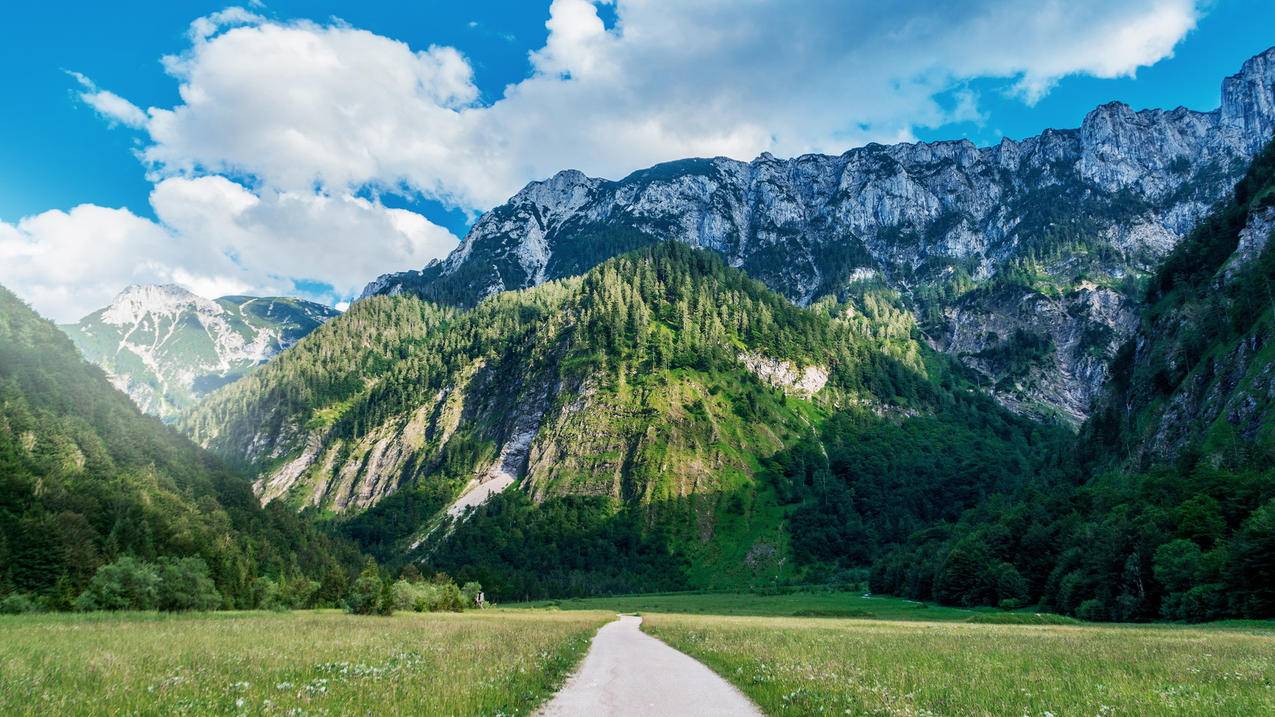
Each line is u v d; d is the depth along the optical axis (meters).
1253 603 72.69
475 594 148.88
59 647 32.09
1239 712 18.47
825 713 18.31
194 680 21.53
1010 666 30.34
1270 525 72.81
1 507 102.00
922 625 79.31
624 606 153.12
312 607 125.44
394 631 52.06
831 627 71.81
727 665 31.23
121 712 16.25
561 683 25.20
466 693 19.95
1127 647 40.62
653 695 22.45
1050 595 113.94
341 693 19.77
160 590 82.56
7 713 15.99
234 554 130.62
